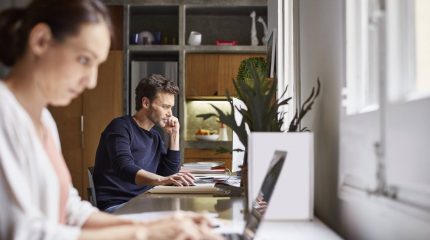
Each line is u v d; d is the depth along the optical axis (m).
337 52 1.50
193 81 5.88
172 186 2.48
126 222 1.40
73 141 5.76
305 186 1.53
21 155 1.06
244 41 6.17
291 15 2.64
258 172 1.56
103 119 5.76
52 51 1.10
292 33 2.54
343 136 1.41
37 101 1.16
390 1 1.08
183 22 5.77
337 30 1.51
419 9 1.08
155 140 3.42
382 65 1.10
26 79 1.13
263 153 1.56
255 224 1.27
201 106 6.06
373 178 1.16
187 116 6.05
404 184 0.98
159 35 5.87
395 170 1.03
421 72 1.07
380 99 1.11
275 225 1.47
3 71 1.22
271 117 1.81
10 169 1.03
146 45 5.77
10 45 1.12
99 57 1.14
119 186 3.07
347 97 1.39
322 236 1.31
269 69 3.20
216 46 5.79
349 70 1.38
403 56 1.07
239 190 2.21
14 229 1.01
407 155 0.97
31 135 1.08
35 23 1.09
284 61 2.97
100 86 5.77
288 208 1.53
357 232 1.31
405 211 0.96
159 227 1.08
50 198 1.12
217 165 3.66
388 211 1.07
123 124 3.12
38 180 1.09
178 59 6.11
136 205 1.91
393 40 1.08
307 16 2.05
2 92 1.08
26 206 1.03
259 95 1.80
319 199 1.81
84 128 5.76
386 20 1.08
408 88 1.06
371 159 1.17
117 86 5.77
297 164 1.53
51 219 1.13
